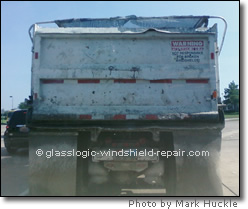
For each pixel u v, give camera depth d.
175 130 5.01
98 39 5.20
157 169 5.25
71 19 5.92
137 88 5.14
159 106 5.12
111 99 5.13
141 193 5.82
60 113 5.07
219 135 5.06
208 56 5.20
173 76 5.15
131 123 5.08
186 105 5.13
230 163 9.22
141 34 5.16
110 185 5.48
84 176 5.32
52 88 5.14
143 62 5.18
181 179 5.01
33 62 5.14
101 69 5.14
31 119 5.12
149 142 5.24
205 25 5.89
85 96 5.13
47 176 5.04
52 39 5.19
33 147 5.09
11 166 9.34
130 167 5.18
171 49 5.20
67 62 5.16
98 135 5.06
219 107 5.28
